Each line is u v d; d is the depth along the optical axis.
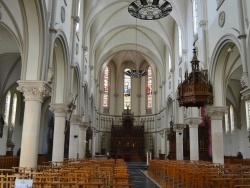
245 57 13.51
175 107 29.66
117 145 41.62
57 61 17.91
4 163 18.95
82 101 24.91
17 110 30.20
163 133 36.91
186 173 10.21
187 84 16.03
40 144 33.00
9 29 15.34
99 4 26.72
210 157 28.70
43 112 33.81
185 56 25.22
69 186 6.01
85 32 25.92
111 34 36.19
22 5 12.50
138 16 18.98
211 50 18.50
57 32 15.40
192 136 22.95
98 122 42.69
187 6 25.25
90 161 18.62
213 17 18.33
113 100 46.59
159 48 37.03
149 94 45.84
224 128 35.06
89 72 31.09
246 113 31.31
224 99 17.61
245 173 9.32
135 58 46.16
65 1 17.78
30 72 12.98
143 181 17.00
